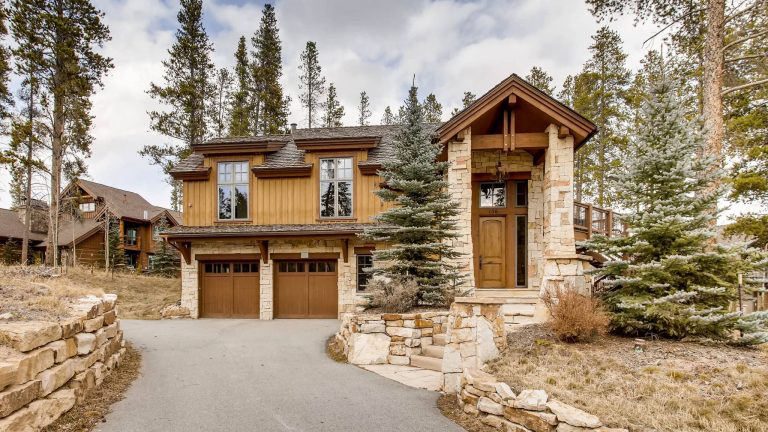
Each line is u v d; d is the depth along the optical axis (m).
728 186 7.01
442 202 9.49
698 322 6.50
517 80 10.82
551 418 4.24
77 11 22.12
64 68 21.77
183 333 11.35
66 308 5.84
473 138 11.52
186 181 15.66
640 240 7.37
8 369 3.78
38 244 30.19
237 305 15.05
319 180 15.06
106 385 6.29
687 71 14.02
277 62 28.47
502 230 13.05
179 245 14.71
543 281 10.35
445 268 9.80
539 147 11.34
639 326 6.87
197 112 25.70
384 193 9.81
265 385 6.57
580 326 6.53
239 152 15.44
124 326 12.66
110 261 27.61
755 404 4.26
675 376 5.13
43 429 4.30
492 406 4.91
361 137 14.62
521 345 6.75
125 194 35.19
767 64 13.33
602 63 24.38
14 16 20.25
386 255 9.52
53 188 22.30
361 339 8.12
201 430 4.73
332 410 5.41
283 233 13.73
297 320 14.08
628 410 4.34
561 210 10.87
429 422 5.00
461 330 6.18
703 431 3.93
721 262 6.97
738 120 13.70
